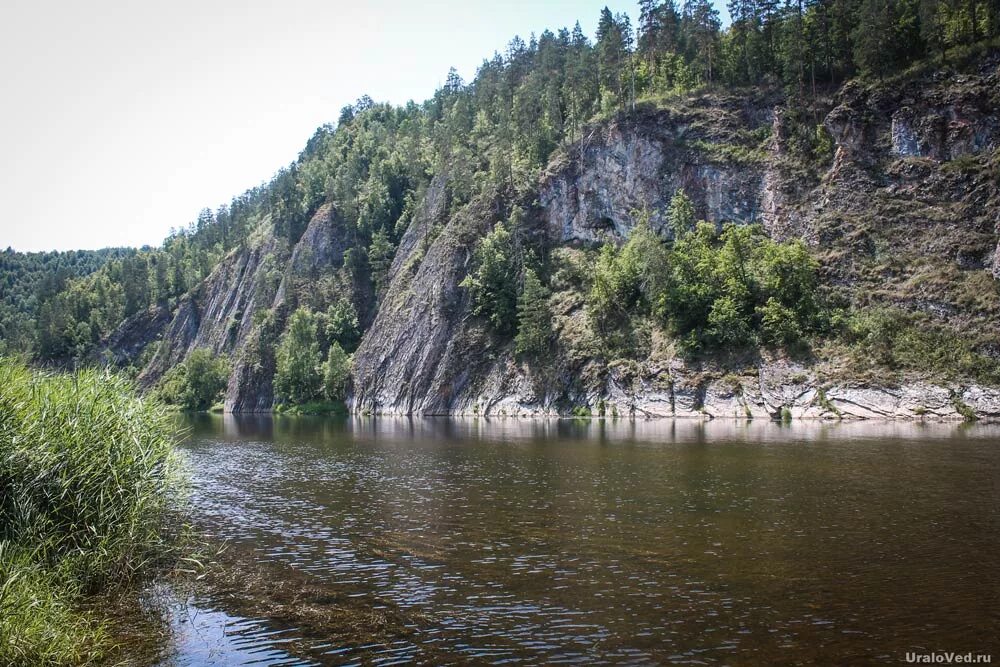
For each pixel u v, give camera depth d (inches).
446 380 4571.9
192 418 5068.9
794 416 3036.4
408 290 5418.3
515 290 4630.9
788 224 3914.9
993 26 3823.8
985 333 2923.2
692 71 5064.0
